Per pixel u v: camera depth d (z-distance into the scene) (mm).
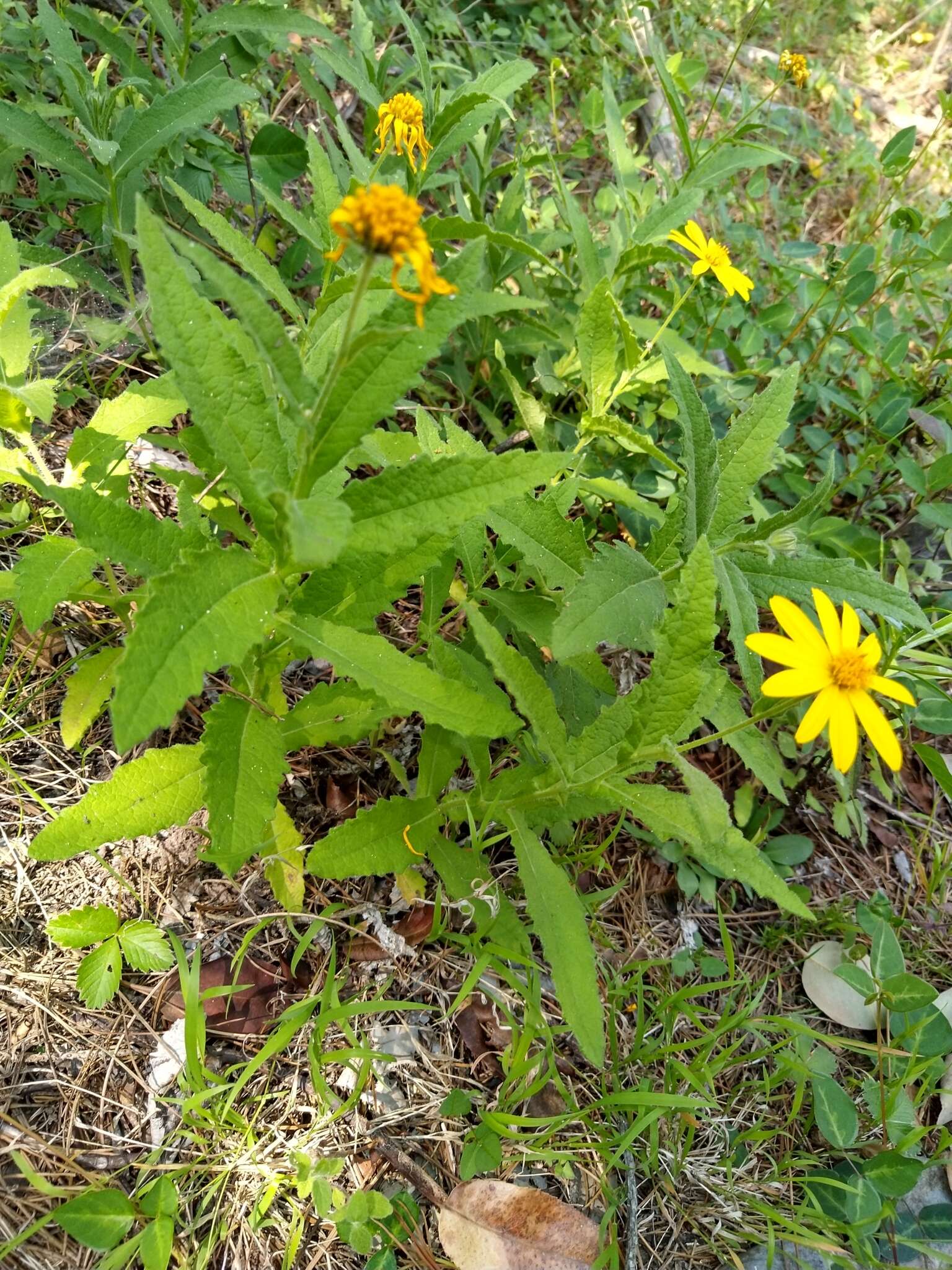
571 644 294
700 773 261
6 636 355
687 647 263
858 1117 372
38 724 345
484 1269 292
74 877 321
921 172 912
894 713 462
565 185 542
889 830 487
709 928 421
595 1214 320
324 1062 291
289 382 215
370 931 344
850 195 881
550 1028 312
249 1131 292
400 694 251
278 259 529
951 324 579
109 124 413
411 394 515
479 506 250
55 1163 276
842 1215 339
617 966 384
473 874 326
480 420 542
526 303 307
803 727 264
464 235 402
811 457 596
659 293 532
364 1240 274
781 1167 345
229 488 344
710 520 342
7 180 428
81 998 300
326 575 268
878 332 649
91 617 373
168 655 216
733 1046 347
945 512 513
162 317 225
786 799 341
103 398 427
